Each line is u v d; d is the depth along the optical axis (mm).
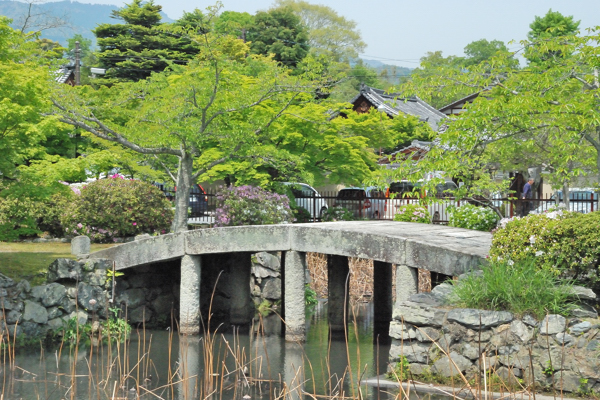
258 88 18156
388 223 15172
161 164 20891
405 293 11367
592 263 8625
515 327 8305
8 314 11578
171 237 13305
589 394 7840
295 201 23328
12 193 12039
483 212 17484
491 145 16172
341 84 55156
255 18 43812
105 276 13023
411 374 8859
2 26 11555
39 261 13531
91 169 19891
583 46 12836
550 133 14672
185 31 17406
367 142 25109
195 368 10586
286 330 12734
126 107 20688
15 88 11227
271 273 17047
